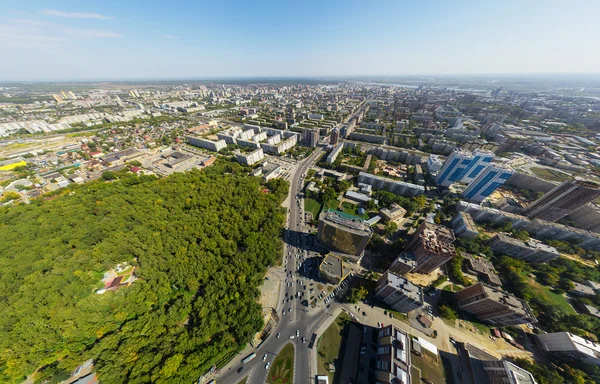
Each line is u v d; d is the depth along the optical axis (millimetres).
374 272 137375
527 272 136125
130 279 129625
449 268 138250
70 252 128125
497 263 141250
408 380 83562
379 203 199250
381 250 150750
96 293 118125
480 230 167750
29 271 115250
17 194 197750
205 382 91500
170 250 137875
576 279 129125
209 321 104500
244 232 155875
